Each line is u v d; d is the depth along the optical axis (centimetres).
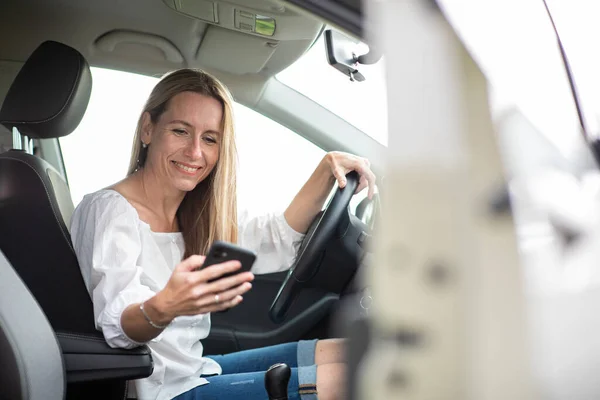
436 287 64
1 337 131
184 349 166
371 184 182
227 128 175
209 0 196
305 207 194
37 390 133
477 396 63
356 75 166
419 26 69
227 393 158
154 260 167
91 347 142
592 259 71
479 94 69
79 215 164
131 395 165
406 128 67
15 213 160
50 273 161
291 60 227
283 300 166
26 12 209
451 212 65
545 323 66
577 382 67
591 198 77
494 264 65
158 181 172
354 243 187
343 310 182
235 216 185
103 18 214
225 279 131
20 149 169
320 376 149
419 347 64
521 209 68
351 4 116
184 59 232
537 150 75
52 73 168
